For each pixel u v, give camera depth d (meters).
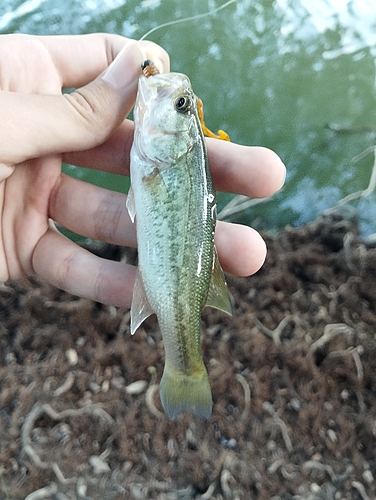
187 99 0.12
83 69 0.15
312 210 0.26
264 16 0.28
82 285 0.15
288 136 0.27
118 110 0.12
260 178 0.14
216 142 0.14
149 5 0.27
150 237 0.12
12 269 0.15
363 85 0.28
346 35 0.29
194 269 0.12
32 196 0.14
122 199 0.15
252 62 0.28
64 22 0.27
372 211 0.26
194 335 0.12
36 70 0.14
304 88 0.27
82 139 0.12
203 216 0.12
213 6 0.28
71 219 0.15
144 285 0.12
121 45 0.14
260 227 0.26
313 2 0.28
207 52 0.27
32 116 0.11
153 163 0.12
